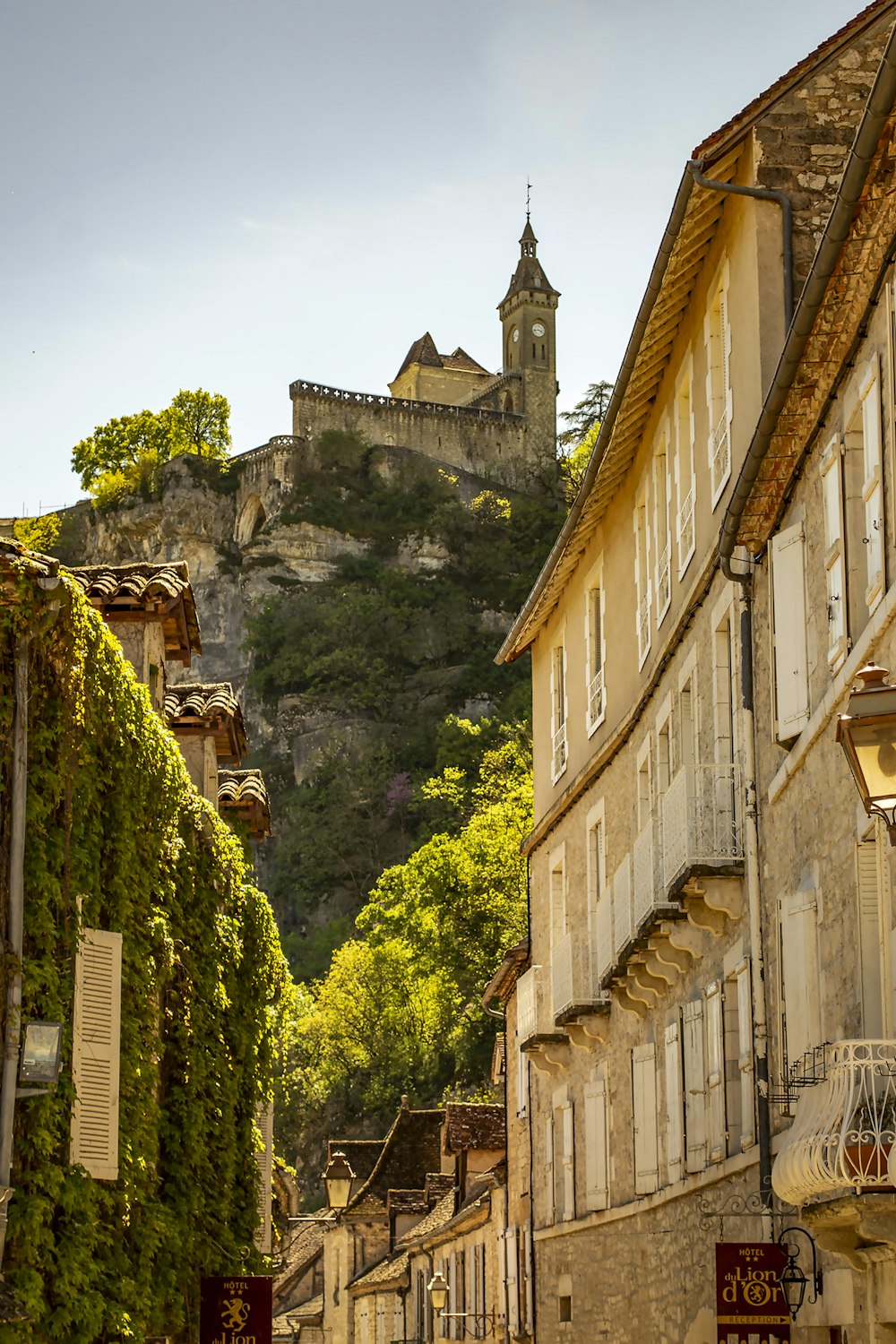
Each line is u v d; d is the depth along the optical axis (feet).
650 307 65.05
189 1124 61.41
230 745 81.05
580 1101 85.35
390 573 479.82
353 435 500.74
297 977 364.79
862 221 37.63
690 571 65.36
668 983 67.15
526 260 542.98
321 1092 264.72
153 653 67.10
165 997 61.31
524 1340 98.53
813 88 57.06
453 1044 238.48
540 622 99.76
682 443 67.87
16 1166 45.52
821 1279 44.70
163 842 58.75
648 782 74.43
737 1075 57.16
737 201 58.34
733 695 57.88
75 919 49.03
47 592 46.75
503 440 519.60
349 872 424.87
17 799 46.24
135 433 552.82
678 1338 64.49
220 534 494.59
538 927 97.91
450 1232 125.18
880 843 39.65
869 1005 39.42
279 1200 87.56
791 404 45.06
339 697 456.86
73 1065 48.19
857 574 41.75
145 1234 53.36
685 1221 63.16
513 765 320.50
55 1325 46.03
